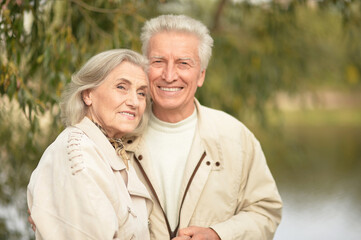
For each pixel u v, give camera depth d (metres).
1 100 3.09
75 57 2.85
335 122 16.88
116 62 1.76
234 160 2.11
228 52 4.75
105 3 3.05
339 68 5.40
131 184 1.83
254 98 4.71
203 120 2.15
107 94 1.76
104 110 1.77
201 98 4.15
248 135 2.20
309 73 5.16
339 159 10.77
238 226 2.02
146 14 3.79
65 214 1.53
